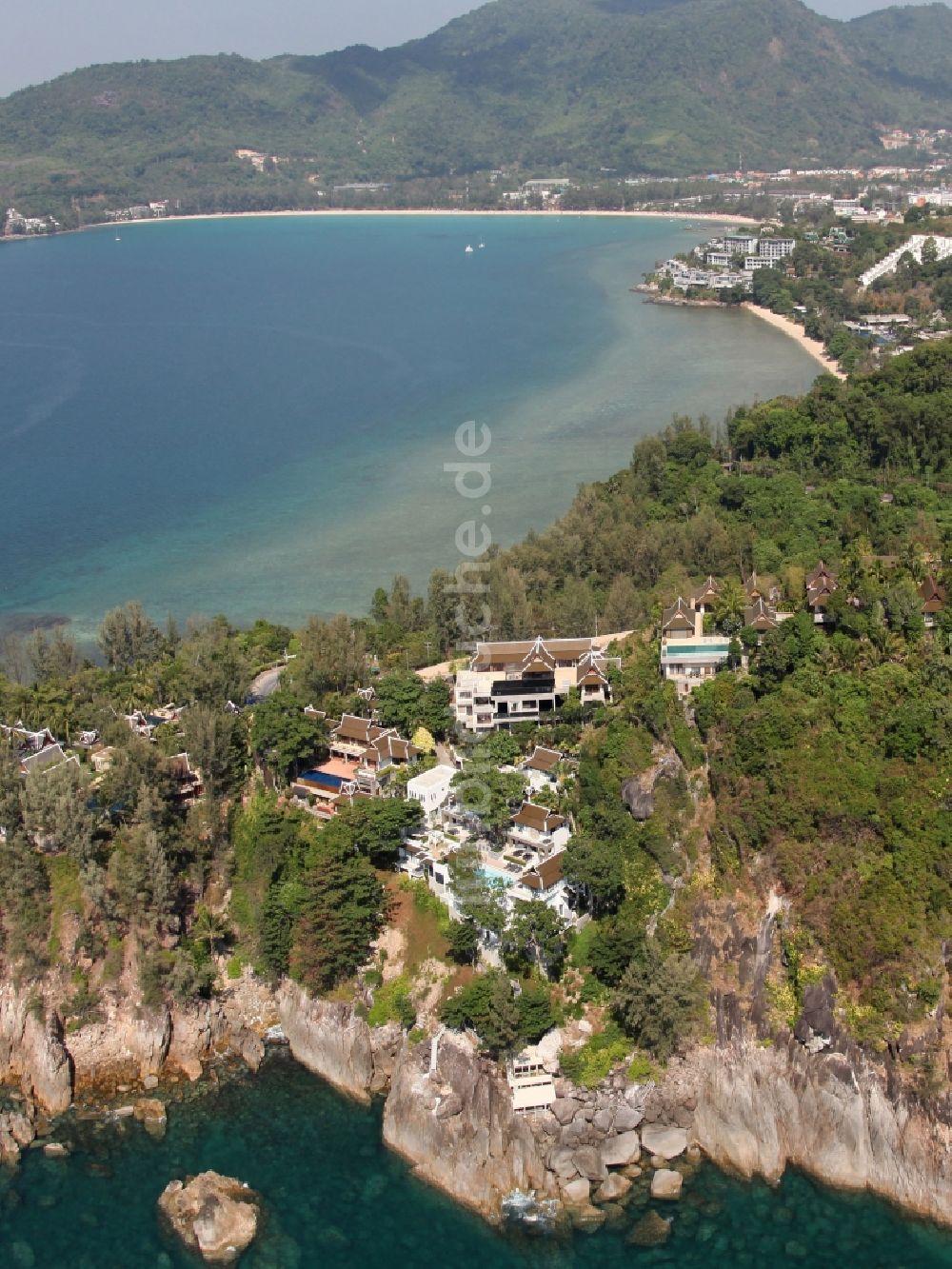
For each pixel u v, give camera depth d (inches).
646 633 6628.9
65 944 5251.0
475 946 5029.5
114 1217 4394.7
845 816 4926.2
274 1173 4552.2
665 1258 4156.0
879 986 4522.6
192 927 5388.8
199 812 5674.2
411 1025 4918.8
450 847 5339.6
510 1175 4434.1
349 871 5177.2
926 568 6633.9
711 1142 4534.9
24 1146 4731.8
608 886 4997.5
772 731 5260.8
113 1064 5073.8
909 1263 4111.7
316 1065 5024.6
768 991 4712.1
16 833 5403.5
